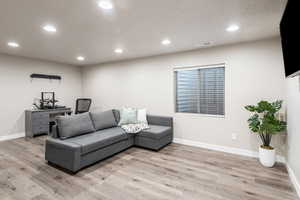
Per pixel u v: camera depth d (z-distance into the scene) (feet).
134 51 12.68
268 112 8.74
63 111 16.84
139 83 15.12
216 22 7.53
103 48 11.85
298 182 6.53
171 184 7.30
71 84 19.04
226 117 11.03
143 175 8.08
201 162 9.50
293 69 5.02
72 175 8.04
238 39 9.82
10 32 8.70
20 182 7.41
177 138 13.17
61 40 10.07
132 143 12.06
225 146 11.16
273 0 5.72
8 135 14.25
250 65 10.12
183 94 13.17
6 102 14.10
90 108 19.19
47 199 6.28
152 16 6.93
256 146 10.12
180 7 6.21
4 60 13.87
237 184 7.25
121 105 16.52
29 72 15.43
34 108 15.80
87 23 7.60
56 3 5.85
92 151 8.94
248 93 10.23
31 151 11.23
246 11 6.52
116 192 6.73
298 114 6.51
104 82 17.87
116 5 6.03
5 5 5.95
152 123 13.61
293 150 7.27
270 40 9.51
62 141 8.86
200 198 6.35
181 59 12.73
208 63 11.57
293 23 4.60
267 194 6.54
